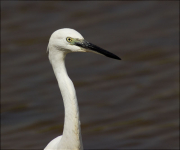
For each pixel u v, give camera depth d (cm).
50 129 1292
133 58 1583
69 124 657
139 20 1773
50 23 1750
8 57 1594
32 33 1694
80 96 1426
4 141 1241
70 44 650
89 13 1814
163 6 1867
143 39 1664
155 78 1492
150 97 1415
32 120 1332
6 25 1748
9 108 1383
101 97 1419
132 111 1358
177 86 1448
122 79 1493
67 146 668
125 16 1795
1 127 1309
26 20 1773
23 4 1888
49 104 1391
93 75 1516
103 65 1570
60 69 669
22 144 1223
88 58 1619
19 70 1534
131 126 1298
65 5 1877
